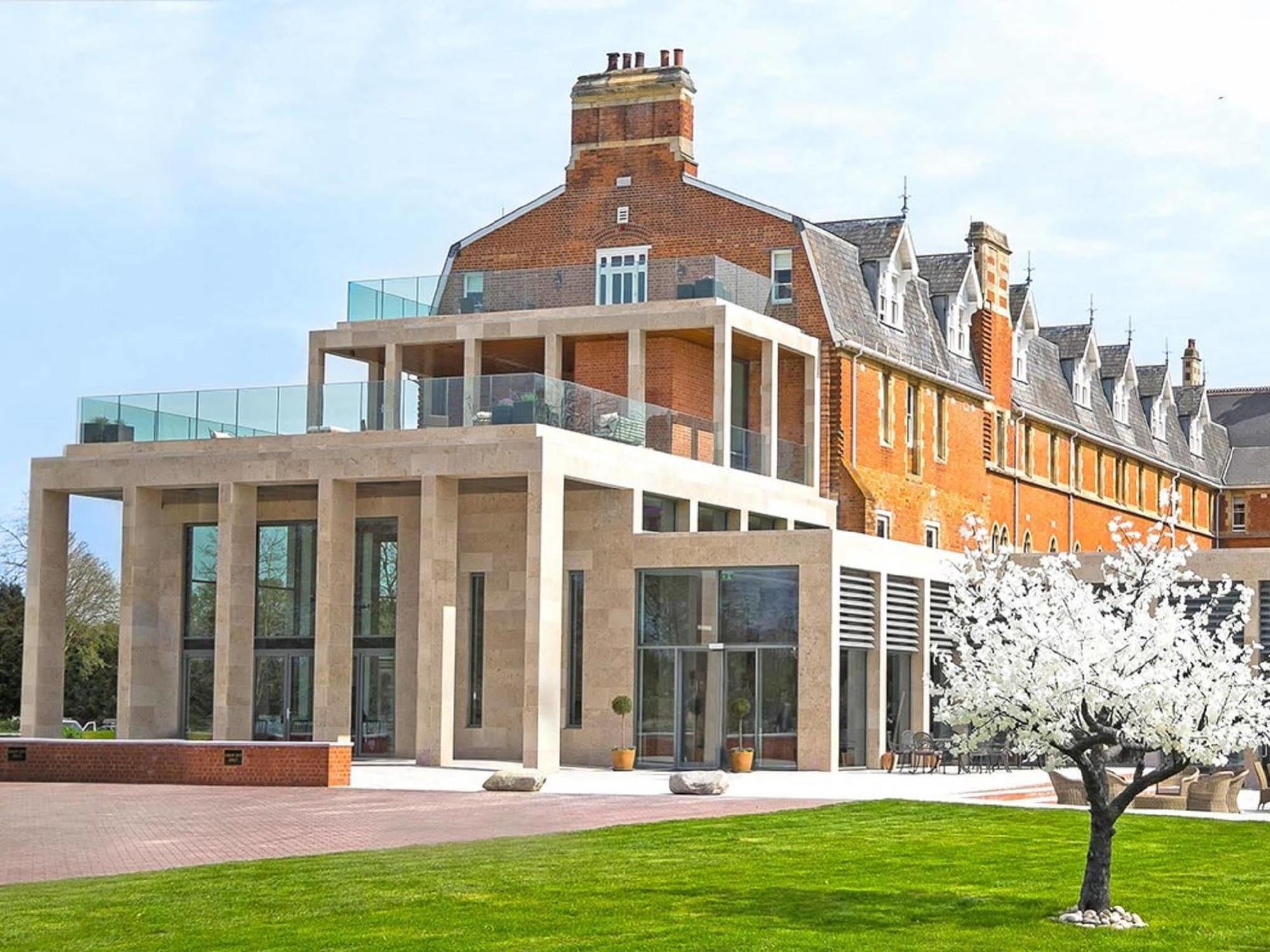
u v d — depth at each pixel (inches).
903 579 1680.6
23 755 1326.3
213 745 1288.1
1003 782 1365.7
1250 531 3304.6
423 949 604.7
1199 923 689.0
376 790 1232.8
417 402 1614.2
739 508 1764.3
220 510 1617.9
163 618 1747.0
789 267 1982.0
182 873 769.6
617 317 1814.7
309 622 1722.4
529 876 766.5
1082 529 2640.3
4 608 2405.3
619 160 2085.4
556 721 1481.3
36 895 709.9
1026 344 2501.2
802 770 1523.1
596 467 1545.3
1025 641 724.0
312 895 709.3
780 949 614.5
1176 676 737.6
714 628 1573.6
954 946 631.8
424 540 1521.9
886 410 2057.1
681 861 824.3
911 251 2154.3
